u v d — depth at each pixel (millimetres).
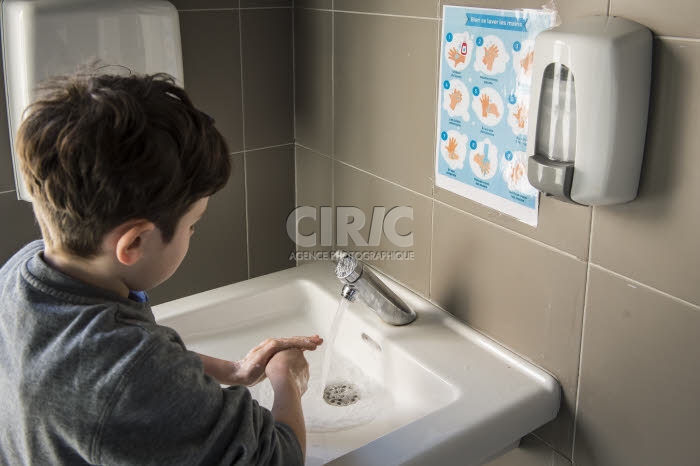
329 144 1357
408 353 1038
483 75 954
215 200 1412
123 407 589
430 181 1110
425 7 1036
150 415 601
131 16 1059
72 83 630
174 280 1426
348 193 1332
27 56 983
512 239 977
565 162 784
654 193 769
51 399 596
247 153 1419
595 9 783
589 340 892
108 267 646
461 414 885
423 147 1108
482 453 881
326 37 1286
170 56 1132
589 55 719
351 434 979
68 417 592
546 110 794
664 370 804
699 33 687
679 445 809
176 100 636
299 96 1422
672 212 754
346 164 1318
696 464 796
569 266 895
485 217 1016
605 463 913
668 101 732
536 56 788
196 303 1202
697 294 749
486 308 1056
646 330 814
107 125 579
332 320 1230
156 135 597
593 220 848
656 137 753
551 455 996
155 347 617
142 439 599
